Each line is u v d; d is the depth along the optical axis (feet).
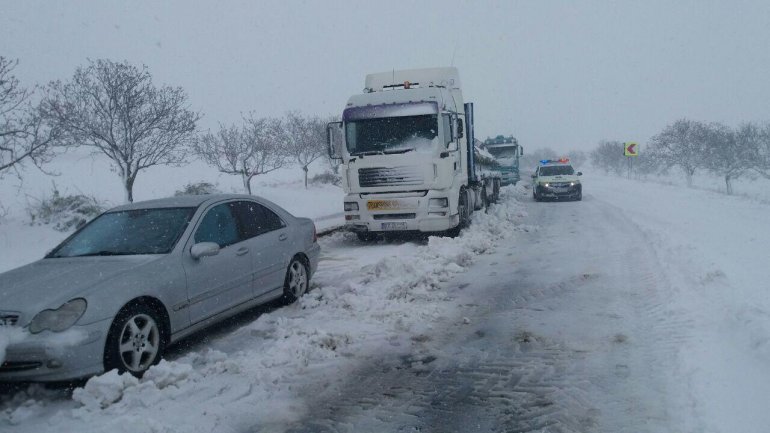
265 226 23.38
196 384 15.38
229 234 21.03
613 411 13.03
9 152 46.16
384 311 21.95
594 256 33.12
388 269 28.60
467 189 48.60
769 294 20.42
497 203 71.05
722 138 108.06
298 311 23.30
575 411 13.14
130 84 47.55
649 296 23.07
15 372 14.37
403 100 40.81
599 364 16.01
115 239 19.12
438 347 18.30
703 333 17.71
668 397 13.53
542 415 13.05
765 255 28.40
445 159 40.04
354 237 47.75
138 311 16.15
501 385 14.96
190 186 67.92
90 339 14.62
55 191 53.26
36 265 18.17
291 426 13.15
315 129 96.37
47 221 47.91
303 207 74.43
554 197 81.56
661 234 37.40
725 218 47.78
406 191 40.27
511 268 30.91
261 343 19.49
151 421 12.81
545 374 15.53
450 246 35.68
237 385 15.47
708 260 27.07
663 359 16.01
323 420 13.39
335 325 20.65
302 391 15.12
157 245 18.54
